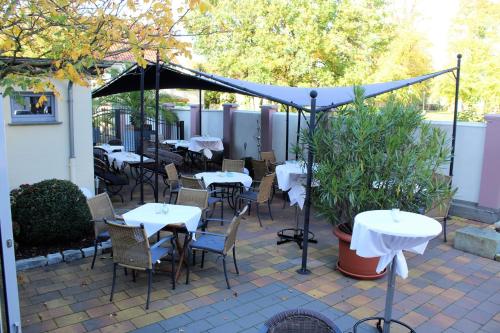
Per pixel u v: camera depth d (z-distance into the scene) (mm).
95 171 8148
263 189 6934
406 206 4699
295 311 2637
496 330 3920
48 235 5223
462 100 15578
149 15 4168
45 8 3832
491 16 15430
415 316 4137
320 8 14789
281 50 15109
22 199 5207
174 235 4723
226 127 12711
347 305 4309
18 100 3496
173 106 15227
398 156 4602
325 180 4816
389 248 3402
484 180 7332
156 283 4668
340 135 4887
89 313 3990
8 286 2818
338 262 5195
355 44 16062
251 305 4246
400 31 17031
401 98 5367
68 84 6676
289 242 6199
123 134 14383
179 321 3895
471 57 15492
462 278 5078
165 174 9031
